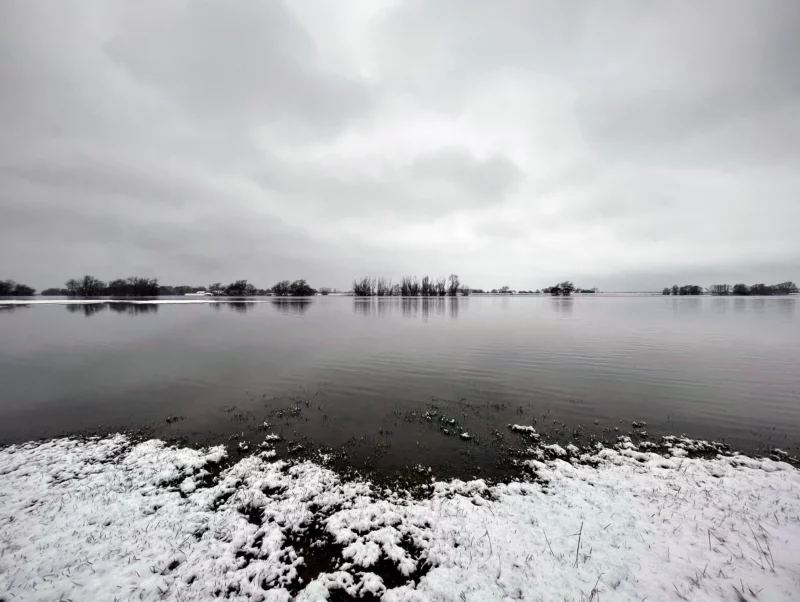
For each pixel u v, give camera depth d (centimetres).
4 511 671
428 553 573
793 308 6694
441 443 998
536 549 566
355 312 5919
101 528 625
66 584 507
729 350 2283
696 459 870
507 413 1224
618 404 1294
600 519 632
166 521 647
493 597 485
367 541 605
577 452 933
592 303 9175
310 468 852
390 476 823
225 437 1042
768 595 462
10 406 1309
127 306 7581
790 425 1094
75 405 1320
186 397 1413
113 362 2030
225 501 717
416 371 1808
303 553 588
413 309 6700
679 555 543
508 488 757
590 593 480
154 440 1007
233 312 5981
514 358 2095
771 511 641
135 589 504
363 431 1084
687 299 12275
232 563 555
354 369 1856
